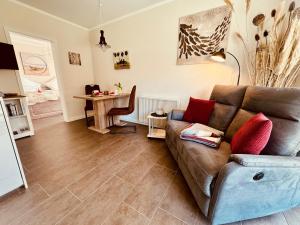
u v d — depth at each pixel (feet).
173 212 3.83
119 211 3.84
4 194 4.20
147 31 9.57
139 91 10.97
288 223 3.57
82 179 5.08
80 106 13.08
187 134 5.02
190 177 4.19
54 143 7.95
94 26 12.21
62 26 10.96
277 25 5.31
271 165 2.90
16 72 8.65
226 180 2.89
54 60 10.94
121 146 7.62
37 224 3.50
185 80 8.83
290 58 5.07
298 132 3.39
